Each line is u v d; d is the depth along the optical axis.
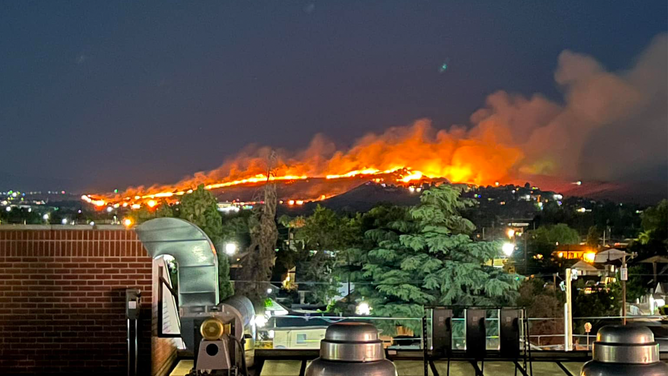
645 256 81.00
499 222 64.00
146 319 13.02
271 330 30.33
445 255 40.44
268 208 49.75
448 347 12.02
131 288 13.13
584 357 14.70
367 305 38.72
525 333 12.65
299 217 70.00
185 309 13.48
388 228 42.16
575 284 55.50
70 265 13.18
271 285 49.19
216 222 47.56
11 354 13.09
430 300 38.19
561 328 47.41
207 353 10.28
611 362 9.98
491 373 13.81
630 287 65.75
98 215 84.44
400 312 38.06
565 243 96.31
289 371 13.72
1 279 13.15
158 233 13.23
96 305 13.16
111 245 13.19
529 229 101.12
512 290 39.28
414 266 39.09
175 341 15.20
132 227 13.23
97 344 13.12
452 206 41.97
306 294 52.59
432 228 39.72
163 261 14.33
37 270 13.19
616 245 86.88
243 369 11.05
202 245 13.27
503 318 12.09
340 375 9.31
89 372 13.10
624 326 10.16
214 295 13.50
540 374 13.77
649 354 9.96
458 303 38.50
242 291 47.25
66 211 94.06
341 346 9.46
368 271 40.31
